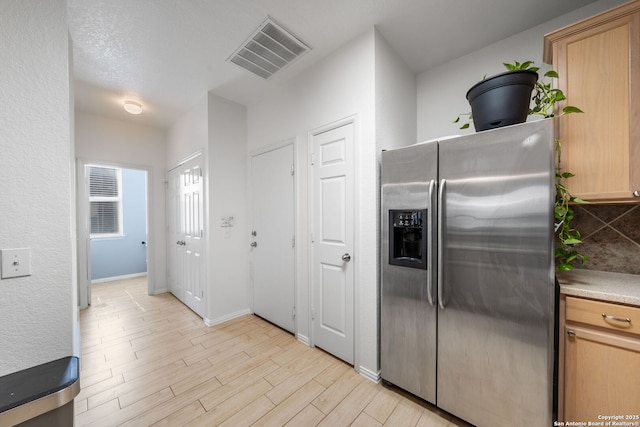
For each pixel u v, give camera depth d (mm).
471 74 1980
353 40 1815
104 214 4457
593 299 1107
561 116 1284
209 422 1375
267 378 1743
